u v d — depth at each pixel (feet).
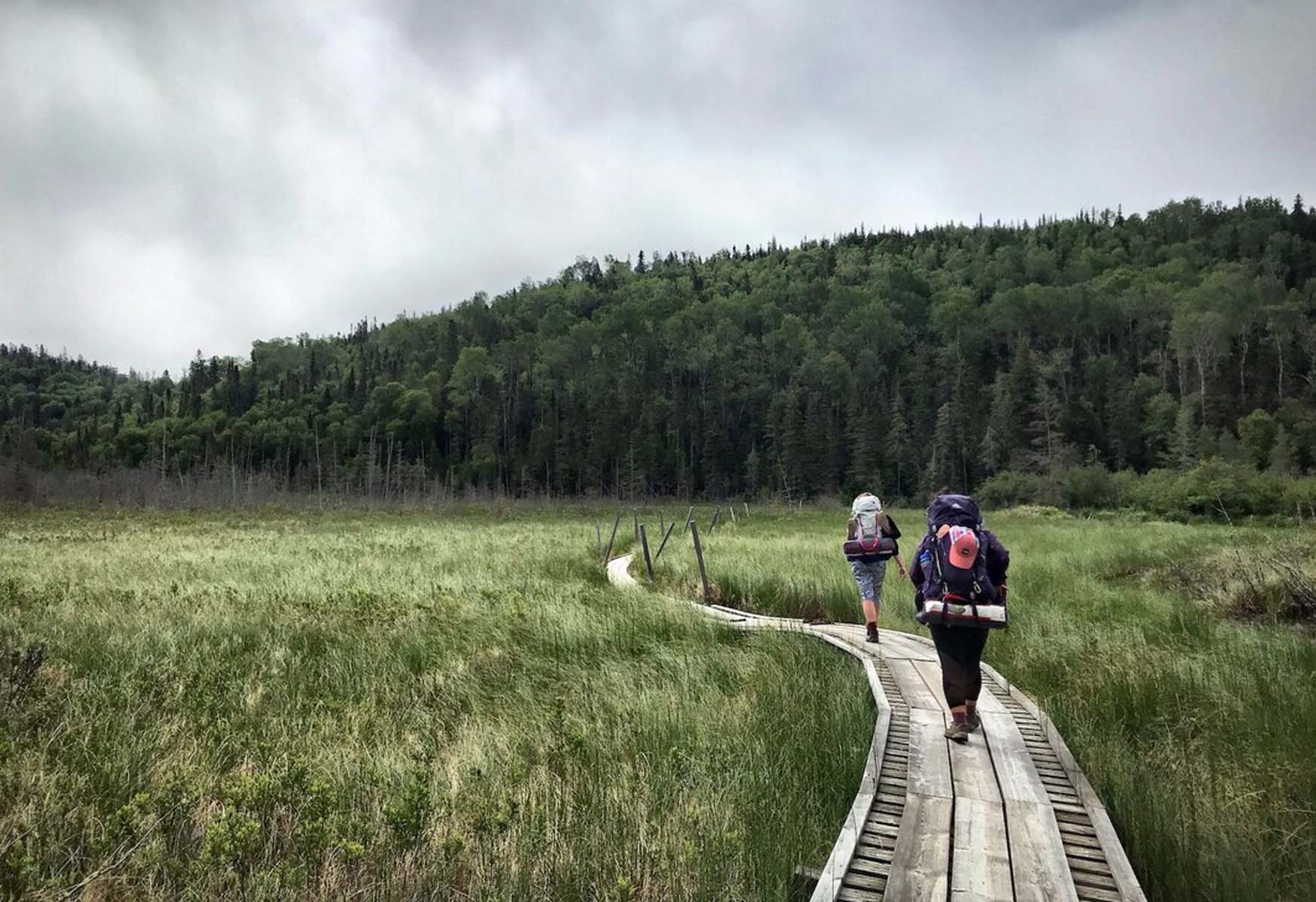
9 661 21.98
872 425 267.80
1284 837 13.91
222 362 533.55
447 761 18.19
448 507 218.38
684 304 573.33
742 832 13.73
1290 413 210.18
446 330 556.10
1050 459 194.59
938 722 18.62
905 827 13.25
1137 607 33.88
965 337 416.87
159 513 157.17
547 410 376.27
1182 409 227.61
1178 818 14.56
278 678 24.39
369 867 12.63
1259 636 28.02
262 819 13.85
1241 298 339.57
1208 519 122.83
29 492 193.57
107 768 16.35
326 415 375.45
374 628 30.89
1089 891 11.49
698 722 19.95
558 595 37.45
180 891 12.00
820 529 109.60
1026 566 48.60
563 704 21.27
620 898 11.28
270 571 48.44
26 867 11.62
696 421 326.03
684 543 73.41
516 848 13.14
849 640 28.27
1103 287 432.66
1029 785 15.03
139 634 28.22
